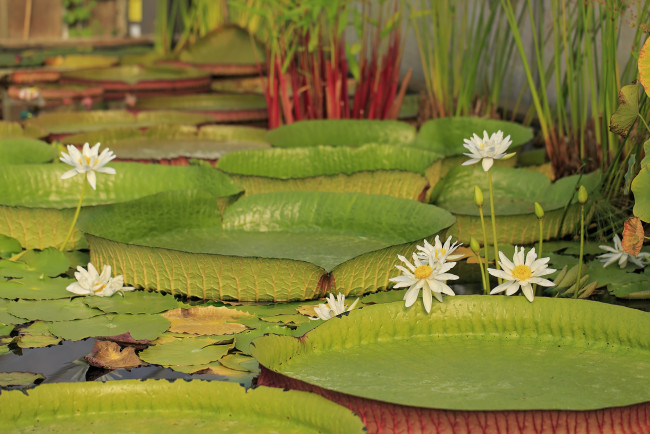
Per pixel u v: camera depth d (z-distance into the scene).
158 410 2.13
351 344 2.54
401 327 2.60
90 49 11.73
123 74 8.71
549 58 5.55
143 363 2.54
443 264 2.59
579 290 3.04
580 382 2.27
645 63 2.81
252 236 3.64
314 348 2.48
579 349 2.50
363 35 5.80
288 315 2.94
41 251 3.48
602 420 2.03
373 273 3.12
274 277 3.04
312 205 3.76
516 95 6.07
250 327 2.82
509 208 4.06
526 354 2.47
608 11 4.12
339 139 5.29
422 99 6.16
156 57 10.05
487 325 2.62
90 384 2.14
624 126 2.92
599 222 3.87
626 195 3.97
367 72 5.79
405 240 3.55
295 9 5.41
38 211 3.60
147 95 8.02
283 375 2.18
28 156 4.67
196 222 3.69
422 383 2.26
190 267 3.06
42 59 10.13
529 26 5.79
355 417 1.95
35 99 7.83
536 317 2.61
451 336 2.61
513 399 2.16
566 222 3.79
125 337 2.71
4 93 8.21
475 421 2.03
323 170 4.59
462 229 3.71
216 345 2.68
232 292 3.08
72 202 4.12
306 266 3.01
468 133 5.12
